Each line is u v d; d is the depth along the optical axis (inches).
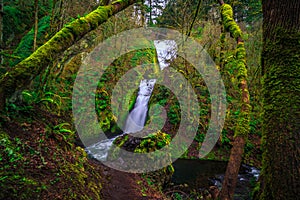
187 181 250.7
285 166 62.7
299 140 62.9
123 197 151.6
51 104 225.3
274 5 76.5
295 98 66.6
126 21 351.3
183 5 319.6
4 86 96.4
